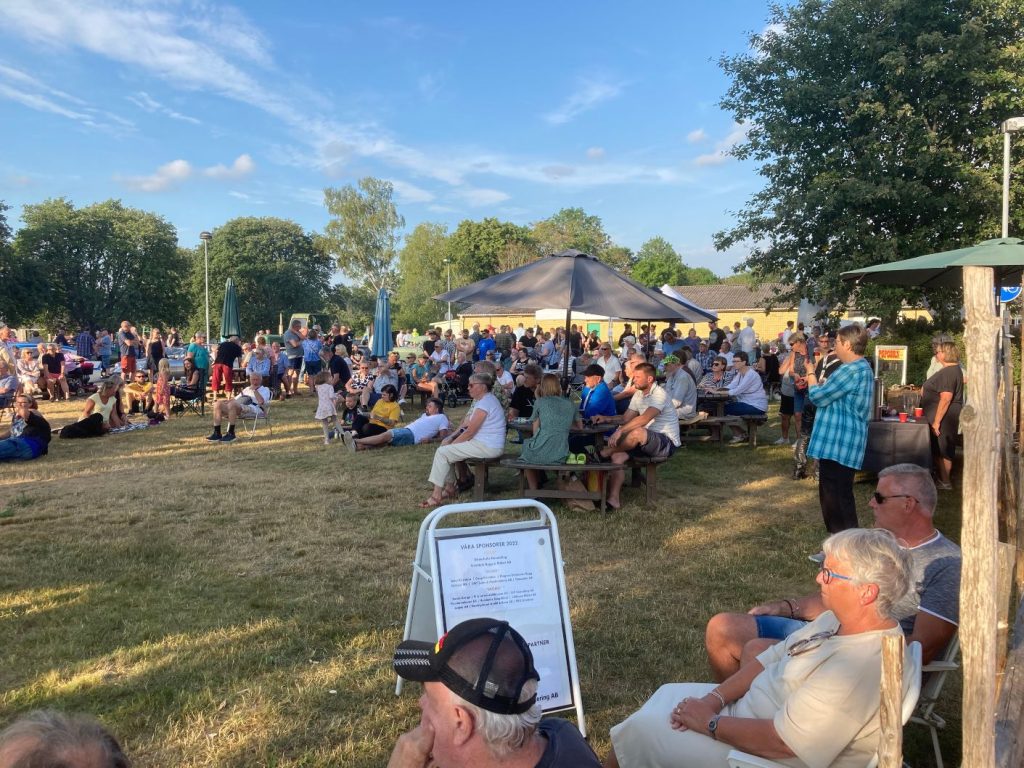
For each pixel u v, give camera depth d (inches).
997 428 70.1
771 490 338.6
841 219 653.9
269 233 2760.8
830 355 368.5
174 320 2463.1
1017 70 616.1
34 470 382.3
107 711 143.7
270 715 142.6
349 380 642.2
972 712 70.9
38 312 2018.9
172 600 200.8
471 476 333.1
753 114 708.0
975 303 70.9
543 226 3154.5
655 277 3533.5
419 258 2866.6
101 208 2357.3
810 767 93.6
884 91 653.3
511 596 133.2
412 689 153.3
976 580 70.2
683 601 203.3
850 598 96.0
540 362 787.4
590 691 155.3
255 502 310.8
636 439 292.0
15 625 184.2
